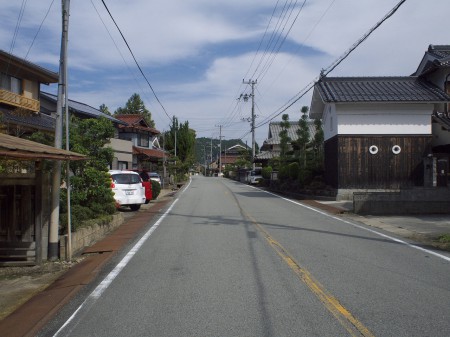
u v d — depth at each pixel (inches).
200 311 213.5
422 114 887.7
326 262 319.3
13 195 338.0
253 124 2028.8
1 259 336.2
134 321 202.2
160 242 414.6
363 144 889.5
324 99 872.9
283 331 185.3
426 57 973.2
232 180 2556.6
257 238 429.1
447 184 789.2
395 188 884.6
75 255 371.2
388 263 316.8
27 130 737.6
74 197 445.1
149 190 858.8
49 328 197.8
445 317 200.7
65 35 374.9
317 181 999.6
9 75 909.8
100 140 467.5
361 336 179.0
